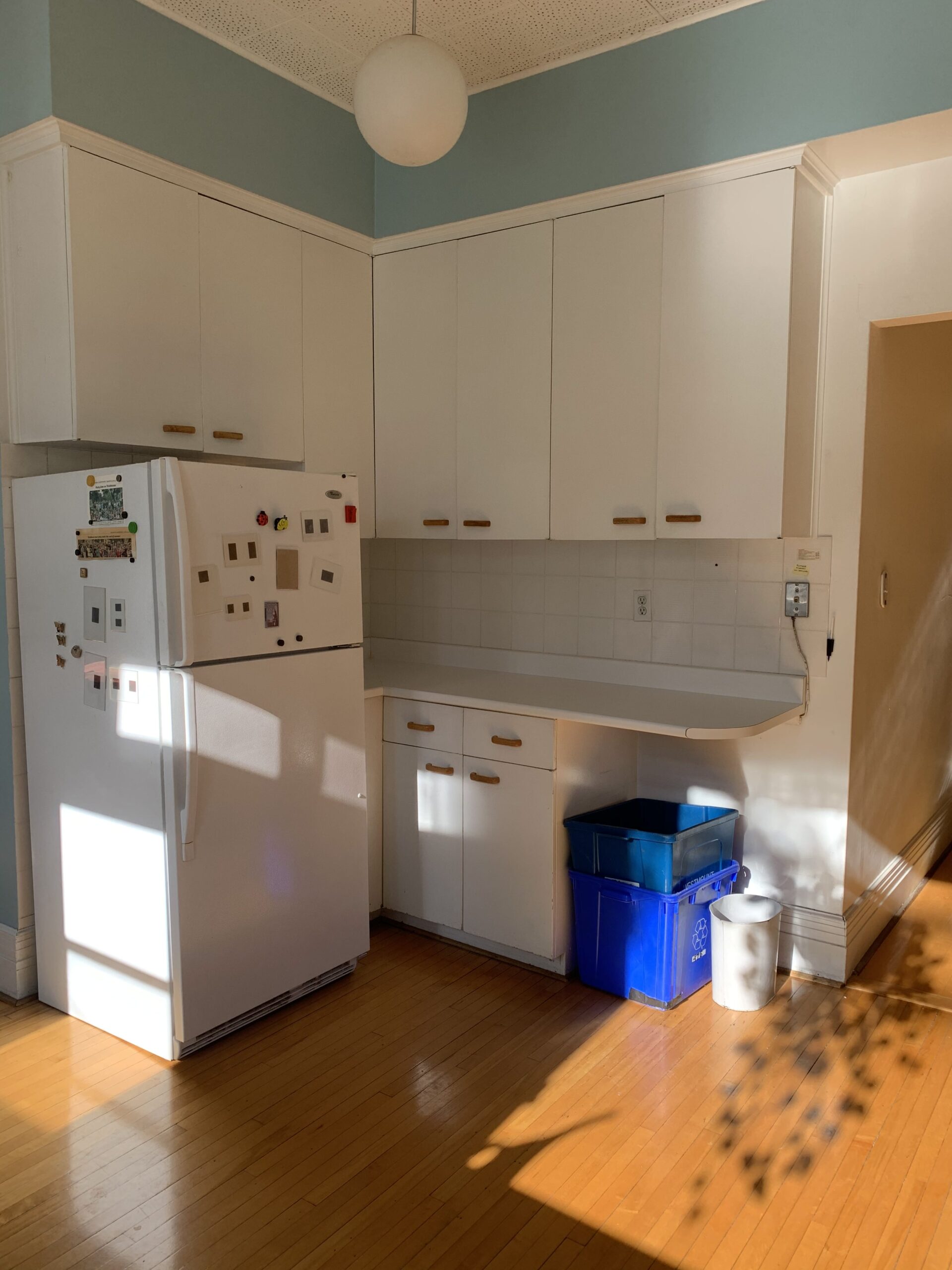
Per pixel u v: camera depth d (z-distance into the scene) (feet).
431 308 10.82
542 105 9.77
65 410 8.29
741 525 8.73
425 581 12.51
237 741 8.17
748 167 8.43
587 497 9.73
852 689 9.32
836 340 9.11
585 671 11.09
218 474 7.90
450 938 10.54
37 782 8.98
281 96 9.96
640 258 9.18
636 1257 5.89
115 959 8.45
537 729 9.31
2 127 8.38
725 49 8.55
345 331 10.98
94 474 8.08
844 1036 8.48
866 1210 6.28
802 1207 6.31
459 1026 8.66
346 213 10.85
